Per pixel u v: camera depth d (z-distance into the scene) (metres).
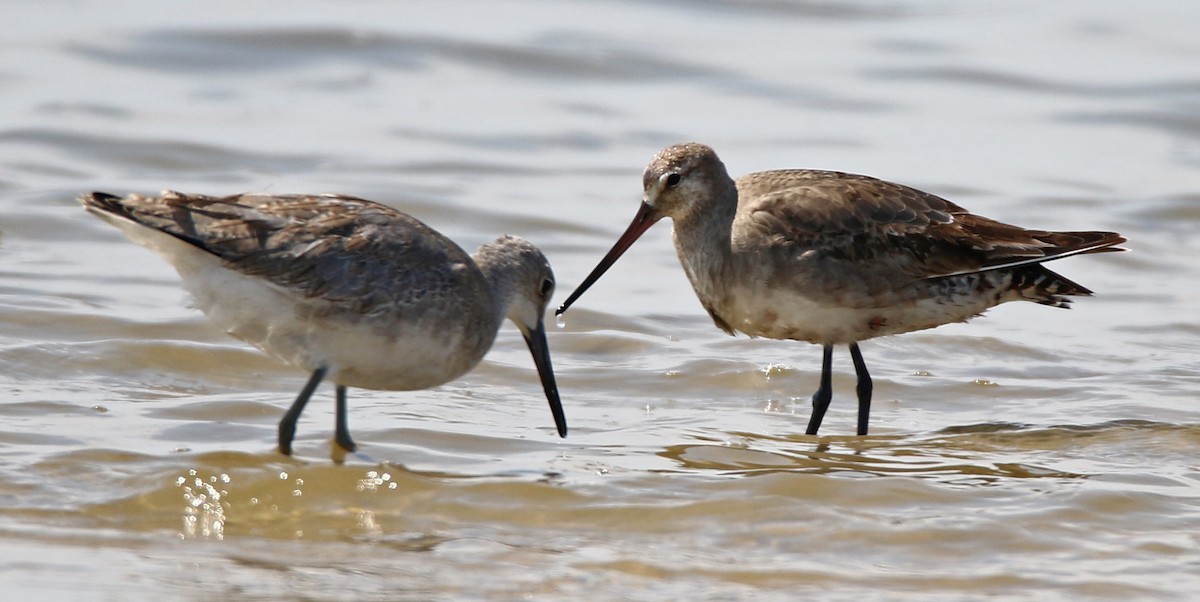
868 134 26.73
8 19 30.70
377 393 15.03
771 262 14.51
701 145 15.09
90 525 11.21
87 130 24.84
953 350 17.33
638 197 23.62
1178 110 27.98
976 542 11.17
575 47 30.69
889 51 31.42
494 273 13.28
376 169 24.06
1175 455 13.39
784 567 10.71
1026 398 15.58
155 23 30.73
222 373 15.50
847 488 12.15
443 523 11.55
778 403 15.48
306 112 26.80
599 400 15.30
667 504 11.86
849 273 14.47
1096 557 10.94
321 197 12.70
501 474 12.54
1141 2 35.00
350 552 10.91
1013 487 12.34
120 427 13.41
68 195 21.94
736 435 14.12
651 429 14.24
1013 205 23.19
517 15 33.00
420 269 12.39
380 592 10.16
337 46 30.19
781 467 12.96
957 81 29.77
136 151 24.14
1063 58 31.00
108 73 28.14
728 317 15.09
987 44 31.98
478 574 10.52
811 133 26.67
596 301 18.89
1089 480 12.49
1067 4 34.97
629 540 11.23
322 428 13.73
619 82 29.44
